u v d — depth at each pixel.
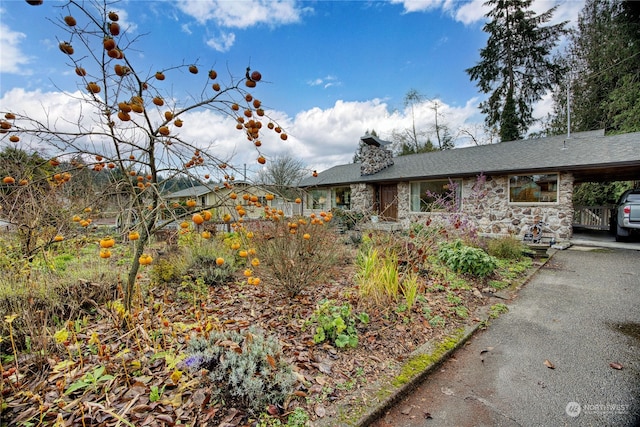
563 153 8.76
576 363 2.48
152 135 2.30
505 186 9.34
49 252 3.67
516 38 17.45
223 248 5.07
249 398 1.76
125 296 2.62
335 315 2.71
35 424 1.55
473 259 4.66
